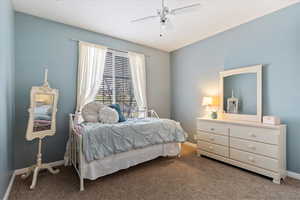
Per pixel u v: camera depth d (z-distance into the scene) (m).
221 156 2.76
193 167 2.59
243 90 2.83
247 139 2.40
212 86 3.42
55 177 2.26
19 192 1.88
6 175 1.80
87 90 3.03
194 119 3.85
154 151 2.71
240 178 2.21
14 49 2.34
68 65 2.86
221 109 3.17
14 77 2.32
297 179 2.17
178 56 4.26
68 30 2.86
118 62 3.55
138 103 3.76
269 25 2.51
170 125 2.93
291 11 2.27
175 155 2.99
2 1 1.65
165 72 4.41
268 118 2.30
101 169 2.11
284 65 2.35
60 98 2.77
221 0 2.18
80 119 2.90
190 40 3.67
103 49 3.24
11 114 2.11
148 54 4.06
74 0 2.16
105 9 2.38
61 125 2.77
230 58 3.07
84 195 1.82
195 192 1.87
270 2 2.23
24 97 2.44
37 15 2.53
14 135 2.34
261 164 2.23
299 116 2.20
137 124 2.52
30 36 2.50
